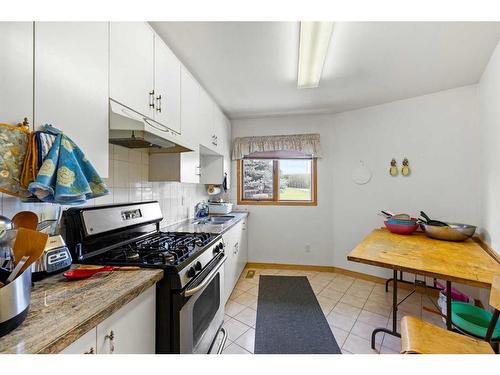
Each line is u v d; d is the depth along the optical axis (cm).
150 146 166
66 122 91
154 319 107
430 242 201
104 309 73
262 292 264
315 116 338
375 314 218
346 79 224
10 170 75
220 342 164
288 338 183
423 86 241
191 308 118
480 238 222
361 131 308
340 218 326
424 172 265
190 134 204
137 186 185
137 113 132
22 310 63
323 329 194
